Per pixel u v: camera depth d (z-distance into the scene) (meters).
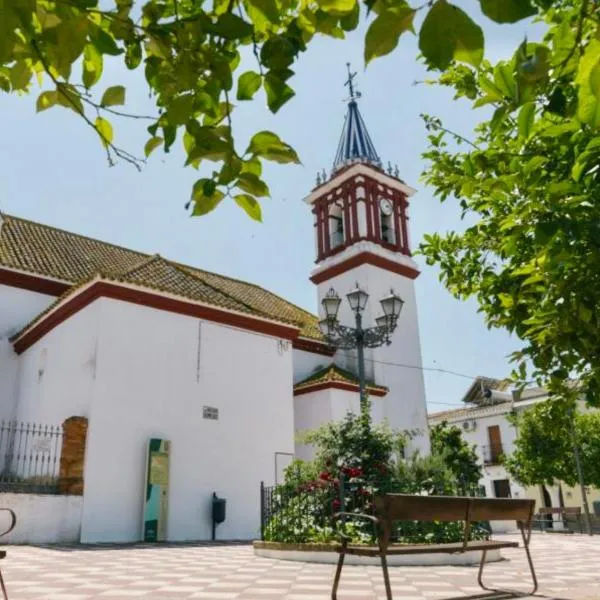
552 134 2.58
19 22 1.43
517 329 3.89
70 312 15.58
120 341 14.52
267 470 16.48
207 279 24.16
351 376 21.94
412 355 24.11
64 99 2.06
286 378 17.95
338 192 26.58
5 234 19.48
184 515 14.42
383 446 10.73
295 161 1.89
